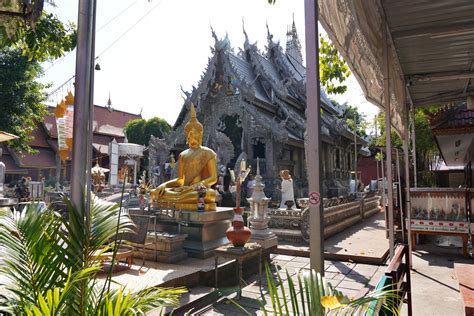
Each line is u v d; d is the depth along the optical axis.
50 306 2.12
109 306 2.33
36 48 6.51
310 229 2.95
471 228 8.61
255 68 27.23
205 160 9.45
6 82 19.48
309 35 3.04
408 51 7.58
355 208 14.88
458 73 8.68
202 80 25.77
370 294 2.31
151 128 44.22
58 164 37.44
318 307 2.11
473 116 9.48
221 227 8.65
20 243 2.63
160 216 8.74
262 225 8.39
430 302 5.47
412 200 9.32
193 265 7.09
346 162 33.88
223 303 5.69
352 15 4.13
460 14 6.12
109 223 2.90
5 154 36.38
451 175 16.20
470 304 4.09
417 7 5.86
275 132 21.92
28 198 19.14
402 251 3.64
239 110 24.08
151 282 5.76
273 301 2.20
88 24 2.92
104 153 42.66
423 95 10.70
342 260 8.73
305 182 24.27
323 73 9.08
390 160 6.88
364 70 5.79
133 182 32.44
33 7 3.64
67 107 7.85
